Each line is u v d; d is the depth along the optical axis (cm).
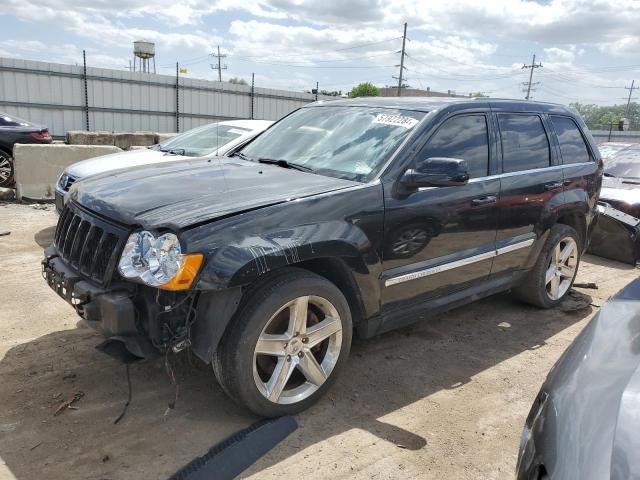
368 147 385
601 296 595
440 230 387
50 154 968
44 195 974
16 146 941
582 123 555
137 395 342
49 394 338
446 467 292
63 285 319
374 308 361
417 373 393
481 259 425
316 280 320
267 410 313
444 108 408
